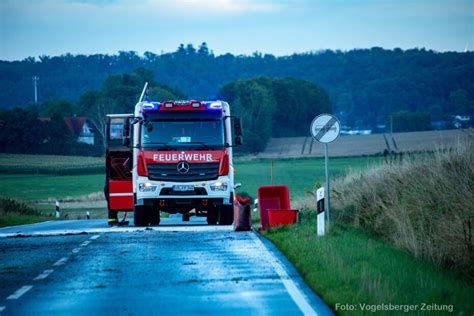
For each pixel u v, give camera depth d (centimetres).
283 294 2581
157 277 2958
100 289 2714
